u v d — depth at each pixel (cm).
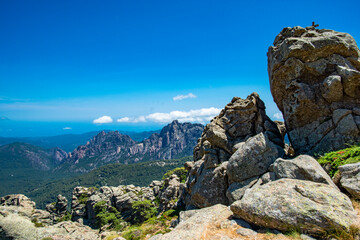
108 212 6550
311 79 2116
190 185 3023
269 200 1130
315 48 2011
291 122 2281
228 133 2858
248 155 2047
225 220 1291
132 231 3050
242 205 1204
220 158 2647
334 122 1939
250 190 1326
